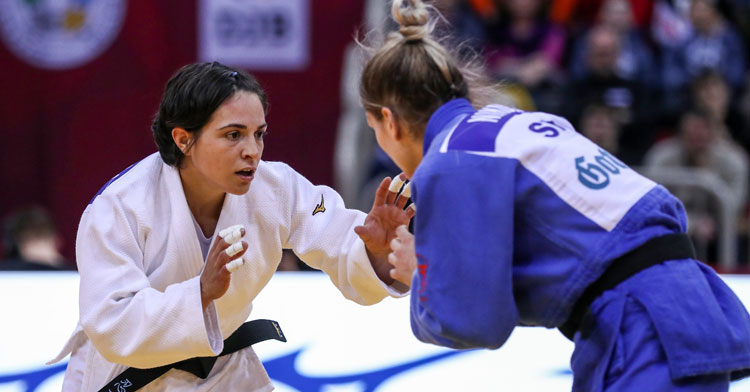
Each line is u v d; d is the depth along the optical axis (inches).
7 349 522.6
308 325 539.8
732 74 1093.1
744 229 960.9
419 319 333.7
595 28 1025.5
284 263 719.1
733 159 968.9
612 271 322.3
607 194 325.4
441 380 511.8
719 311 321.1
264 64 1087.0
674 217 335.0
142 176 382.3
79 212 1116.5
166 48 1091.9
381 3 1022.4
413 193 333.1
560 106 971.9
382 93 351.9
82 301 366.9
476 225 318.7
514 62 1005.8
